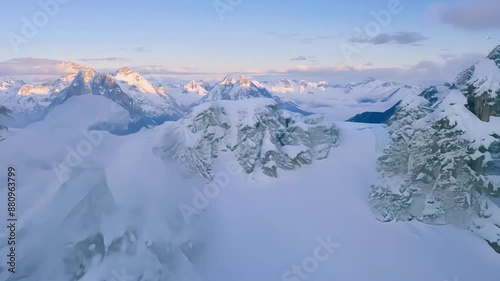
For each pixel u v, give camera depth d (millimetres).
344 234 41406
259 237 41906
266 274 36812
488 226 38906
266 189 50438
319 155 56031
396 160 45844
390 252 37656
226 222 44000
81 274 32812
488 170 41031
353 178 51625
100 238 34969
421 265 35562
